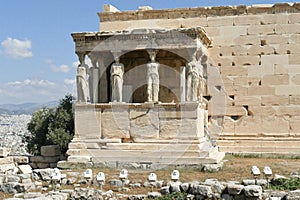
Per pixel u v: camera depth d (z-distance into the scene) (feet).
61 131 83.15
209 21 77.82
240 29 76.74
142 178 53.06
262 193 42.04
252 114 75.77
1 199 45.32
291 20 75.10
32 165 74.18
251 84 76.07
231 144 75.31
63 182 52.08
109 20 80.84
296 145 73.10
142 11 79.56
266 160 68.03
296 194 39.01
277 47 75.36
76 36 69.26
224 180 50.55
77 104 67.56
